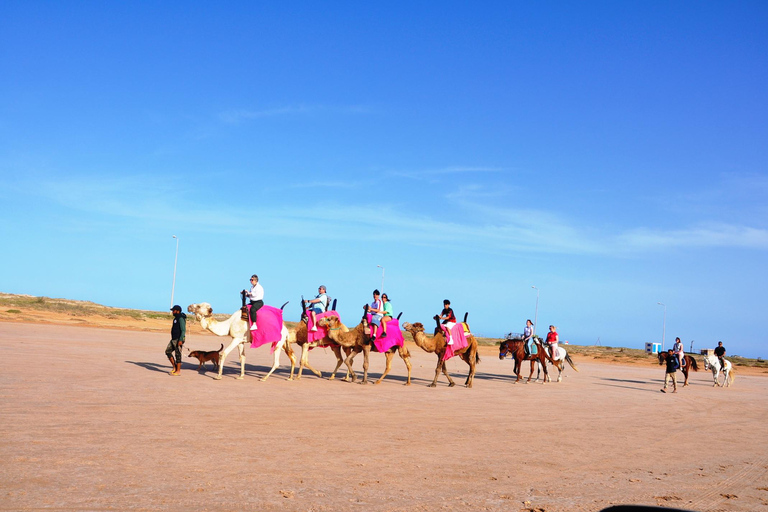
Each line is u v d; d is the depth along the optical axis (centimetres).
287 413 1331
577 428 1393
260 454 934
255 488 755
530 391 2220
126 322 6094
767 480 976
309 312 2023
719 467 1056
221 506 677
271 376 2111
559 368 2773
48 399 1290
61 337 3397
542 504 762
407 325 2102
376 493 769
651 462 1064
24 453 848
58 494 683
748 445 1307
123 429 1042
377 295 2083
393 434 1170
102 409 1215
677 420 1645
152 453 894
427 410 1528
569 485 868
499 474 909
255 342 1908
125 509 648
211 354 2077
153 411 1234
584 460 1046
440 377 2578
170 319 6900
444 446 1088
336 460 930
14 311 5672
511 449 1100
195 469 823
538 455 1064
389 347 2077
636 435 1346
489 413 1550
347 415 1362
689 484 919
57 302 7469
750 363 6806
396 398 1728
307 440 1062
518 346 2602
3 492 679
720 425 1600
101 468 798
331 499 732
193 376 1917
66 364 1992
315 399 1590
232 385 1756
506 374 3081
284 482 791
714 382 3225
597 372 3881
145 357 2516
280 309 1959
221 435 1052
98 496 685
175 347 1936
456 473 898
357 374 2419
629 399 2131
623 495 828
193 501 689
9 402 1225
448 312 2170
